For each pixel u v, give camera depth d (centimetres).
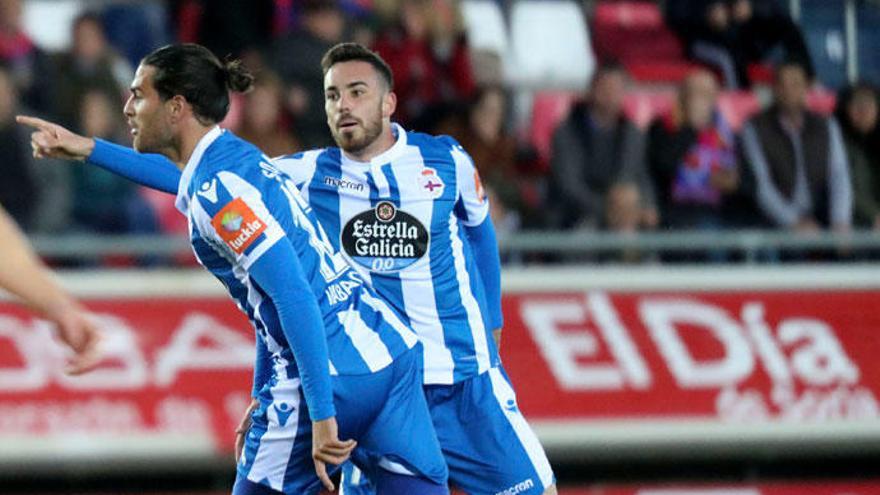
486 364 1678
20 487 2694
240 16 2962
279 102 2720
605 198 2714
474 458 1686
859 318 2714
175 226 2689
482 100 2761
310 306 1323
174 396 2520
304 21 2811
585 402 2622
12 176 2555
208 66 1372
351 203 1595
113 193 2612
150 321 2536
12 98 2583
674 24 3272
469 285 1661
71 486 2711
